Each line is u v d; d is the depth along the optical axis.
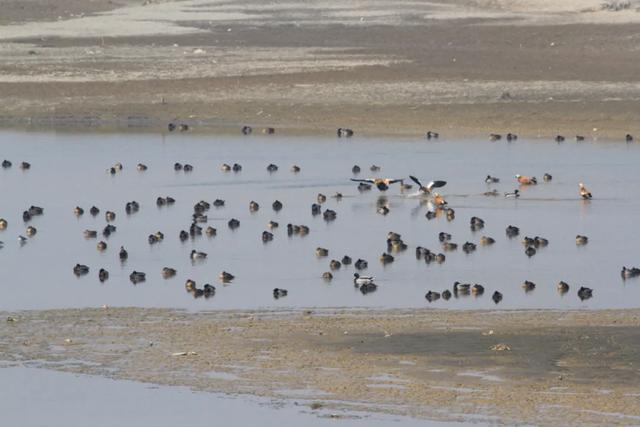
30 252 195.25
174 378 131.38
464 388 125.50
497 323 148.62
